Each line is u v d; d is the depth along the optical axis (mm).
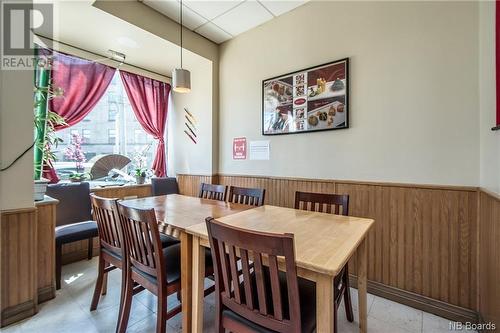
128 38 2713
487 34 1604
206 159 3480
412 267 1989
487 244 1543
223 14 2740
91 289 2182
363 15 2221
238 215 1724
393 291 2066
